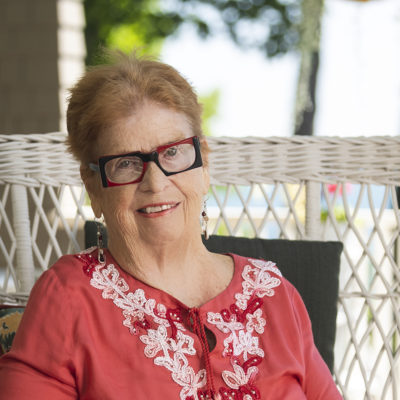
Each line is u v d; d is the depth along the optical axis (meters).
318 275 2.07
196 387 1.52
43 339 1.50
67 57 6.28
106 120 1.55
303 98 8.23
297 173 2.25
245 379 1.57
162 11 9.50
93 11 9.45
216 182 2.22
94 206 1.66
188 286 1.67
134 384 1.49
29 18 6.21
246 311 1.67
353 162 2.26
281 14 8.90
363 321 3.61
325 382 1.72
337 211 5.56
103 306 1.57
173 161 1.57
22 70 6.29
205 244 2.08
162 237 1.58
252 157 2.24
